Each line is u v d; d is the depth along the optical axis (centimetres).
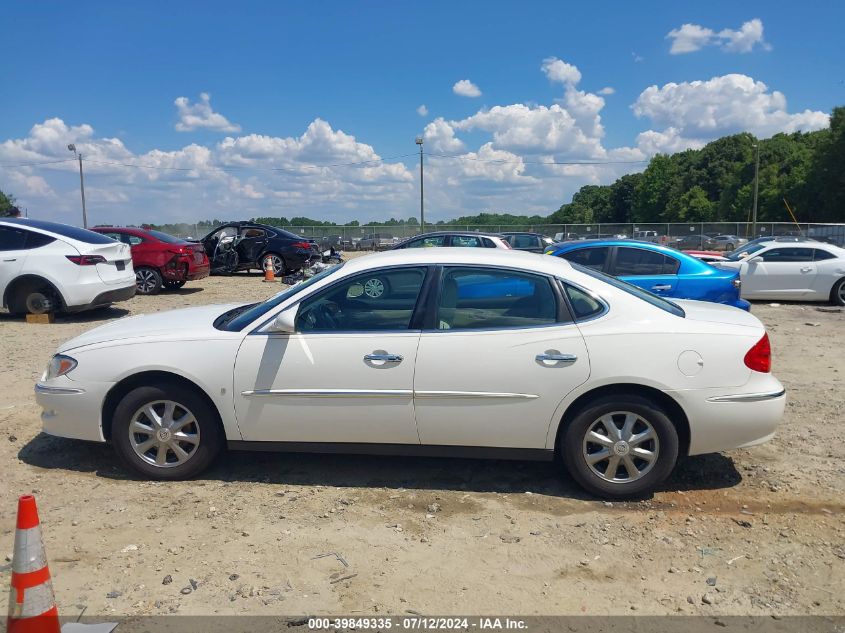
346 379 448
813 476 488
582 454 445
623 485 444
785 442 557
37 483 475
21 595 275
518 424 443
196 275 1653
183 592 340
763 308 1444
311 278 489
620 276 995
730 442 443
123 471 496
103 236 1209
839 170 5869
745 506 443
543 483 479
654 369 432
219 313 534
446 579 356
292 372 453
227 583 350
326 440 461
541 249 2081
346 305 464
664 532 408
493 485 476
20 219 1174
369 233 5116
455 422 446
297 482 481
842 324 1206
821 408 652
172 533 404
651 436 439
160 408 474
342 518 425
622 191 11588
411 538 400
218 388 459
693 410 436
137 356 466
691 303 521
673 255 991
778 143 8119
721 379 434
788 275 1502
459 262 463
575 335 439
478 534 405
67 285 1124
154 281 1605
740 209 7644
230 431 465
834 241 3997
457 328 450
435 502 448
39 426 592
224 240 2059
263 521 420
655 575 362
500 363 439
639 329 439
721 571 366
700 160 9762
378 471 501
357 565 369
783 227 4359
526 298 454
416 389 444
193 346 464
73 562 370
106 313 1281
